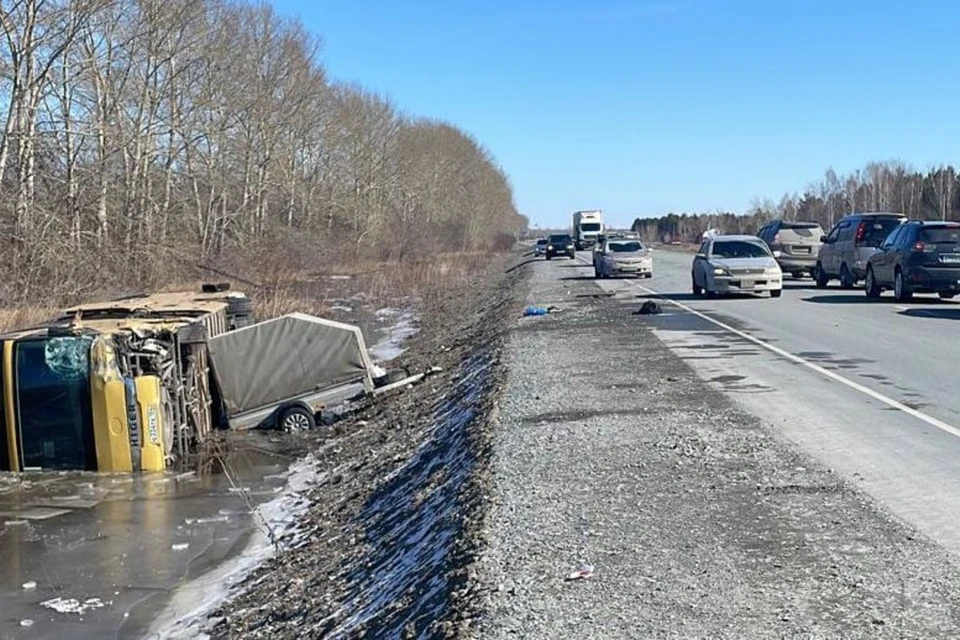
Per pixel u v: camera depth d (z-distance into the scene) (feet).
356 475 45.50
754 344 56.03
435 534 26.86
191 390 56.70
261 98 193.57
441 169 353.51
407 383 65.67
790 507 23.99
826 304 82.38
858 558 20.22
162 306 65.62
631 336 62.44
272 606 28.91
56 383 49.83
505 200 517.14
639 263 137.80
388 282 182.09
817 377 43.57
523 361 53.36
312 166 248.32
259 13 198.29
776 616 17.44
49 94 113.60
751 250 94.73
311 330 61.67
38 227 103.60
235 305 73.97
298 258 192.13
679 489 26.12
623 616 17.85
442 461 37.32
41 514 42.24
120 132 117.70
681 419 35.12
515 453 31.76
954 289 81.00
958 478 26.14
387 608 23.17
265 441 57.57
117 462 49.80
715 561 20.48
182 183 163.73
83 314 60.29
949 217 233.14
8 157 108.37
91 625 29.53
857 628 16.78
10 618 30.22
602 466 29.17
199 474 49.70
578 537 22.65
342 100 266.98
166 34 139.85
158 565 35.09
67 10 107.86
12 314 89.56
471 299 144.36
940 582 18.74
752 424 33.76
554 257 253.03
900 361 47.80
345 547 32.99
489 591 19.75
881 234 97.86
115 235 121.70
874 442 30.58
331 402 61.82
